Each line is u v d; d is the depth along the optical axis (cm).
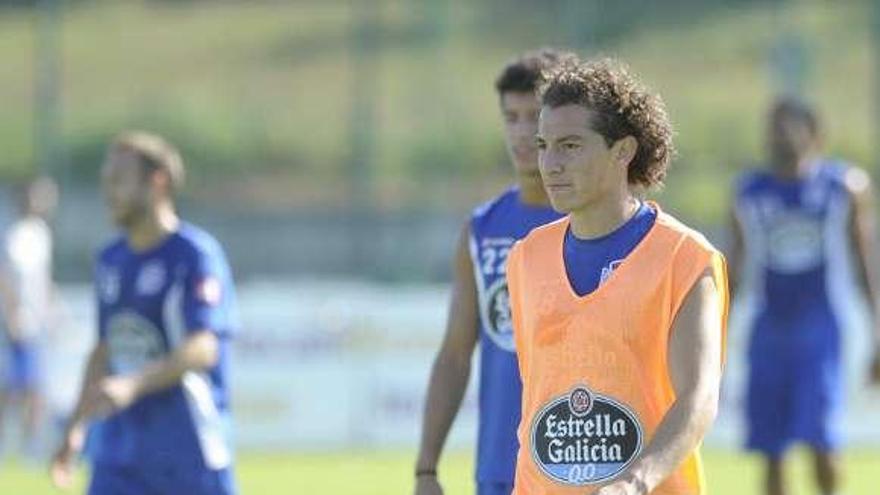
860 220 3281
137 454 2150
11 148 7694
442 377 1792
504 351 1759
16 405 4938
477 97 7988
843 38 8156
